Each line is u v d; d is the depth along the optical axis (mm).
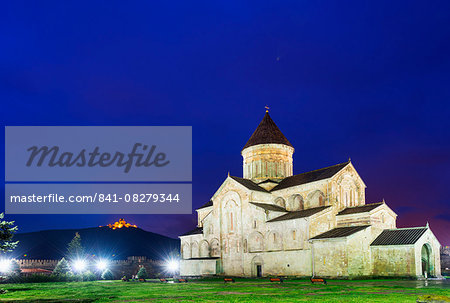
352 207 60781
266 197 67562
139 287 44500
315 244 54125
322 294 29516
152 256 176125
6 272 71062
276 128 76438
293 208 66062
